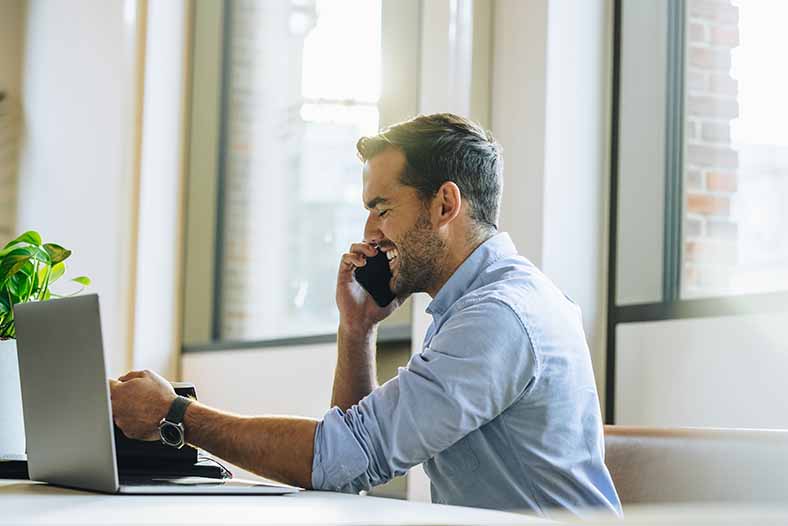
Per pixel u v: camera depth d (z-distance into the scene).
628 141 3.88
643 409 3.67
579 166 3.93
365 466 2.07
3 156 7.65
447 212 2.39
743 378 3.29
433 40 4.25
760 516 0.96
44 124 7.33
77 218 6.77
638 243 3.81
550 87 3.91
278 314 5.67
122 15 6.47
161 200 6.41
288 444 2.07
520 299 2.18
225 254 6.12
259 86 6.02
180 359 6.38
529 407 2.19
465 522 1.31
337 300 2.74
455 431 2.09
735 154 3.53
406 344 4.38
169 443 2.12
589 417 2.26
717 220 3.56
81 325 1.78
